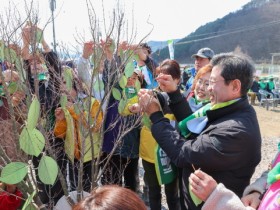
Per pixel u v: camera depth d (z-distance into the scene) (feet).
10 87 5.44
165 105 8.46
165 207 12.91
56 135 7.48
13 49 5.36
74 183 6.81
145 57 8.79
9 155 5.50
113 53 5.82
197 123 6.91
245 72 6.25
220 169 6.01
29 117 4.24
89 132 5.90
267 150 23.12
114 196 3.25
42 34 5.54
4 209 6.18
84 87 6.03
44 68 6.29
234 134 5.86
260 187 5.74
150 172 10.37
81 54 5.99
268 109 50.24
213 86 6.45
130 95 7.23
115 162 10.23
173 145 6.50
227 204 4.70
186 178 6.69
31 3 5.37
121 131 7.48
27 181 5.35
